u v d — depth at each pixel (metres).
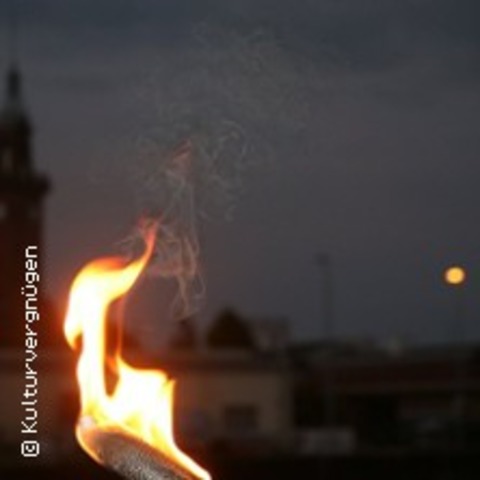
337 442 87.75
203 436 86.50
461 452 89.94
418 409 115.31
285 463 84.31
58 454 69.44
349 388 112.88
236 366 89.56
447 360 113.62
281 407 90.38
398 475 88.25
